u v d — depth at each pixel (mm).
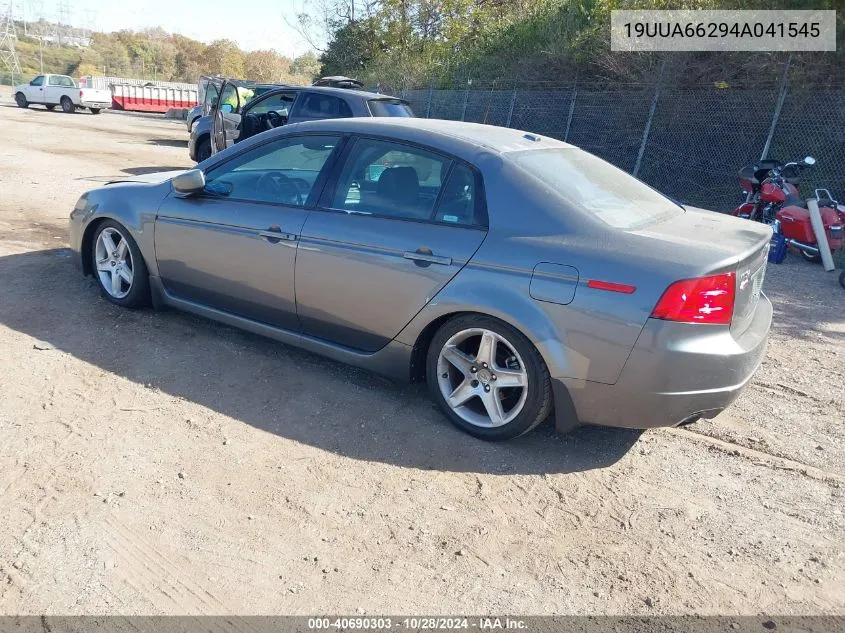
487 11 24594
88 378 3941
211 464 3205
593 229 3289
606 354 3123
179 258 4520
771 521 3043
